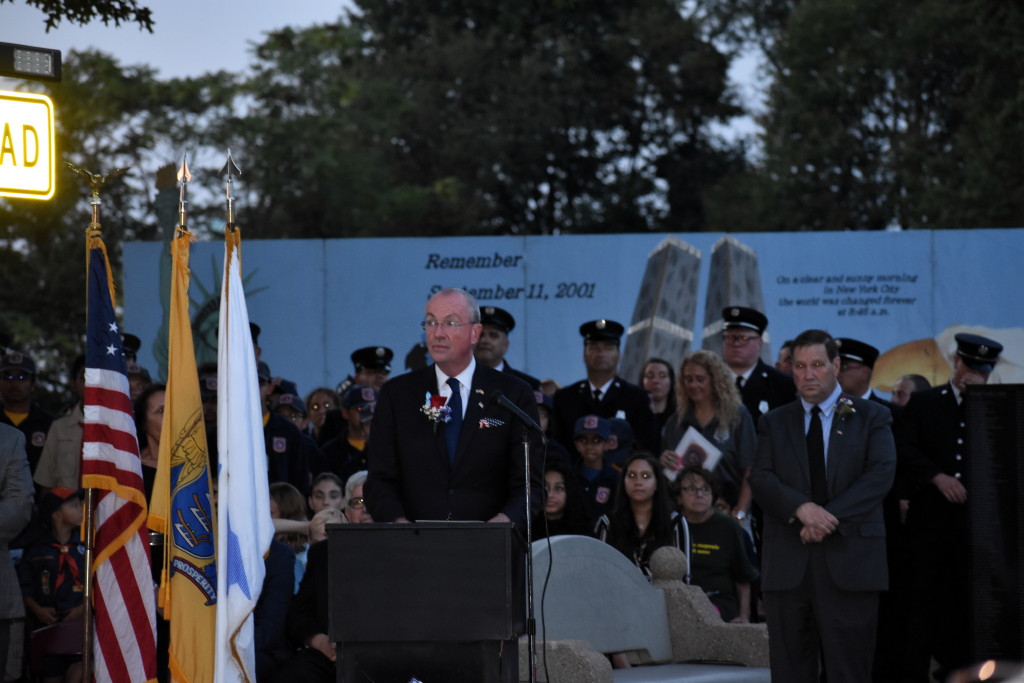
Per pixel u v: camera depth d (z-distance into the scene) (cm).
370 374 2214
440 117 6047
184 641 1191
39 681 1450
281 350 2538
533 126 6041
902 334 2494
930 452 1636
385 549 950
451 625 943
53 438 1753
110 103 4812
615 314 2506
